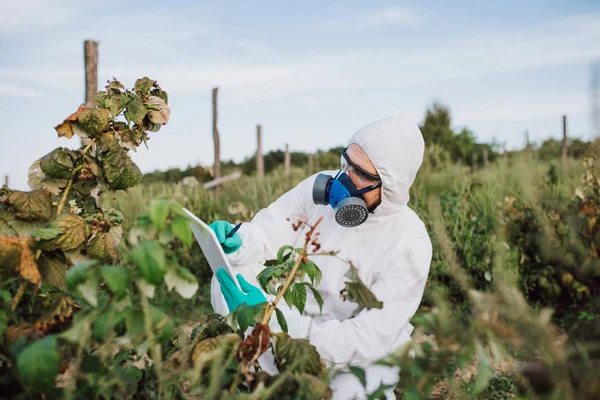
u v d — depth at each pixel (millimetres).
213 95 8570
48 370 1268
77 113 2107
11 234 1889
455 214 6328
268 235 2814
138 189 7230
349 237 2576
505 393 3348
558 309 5316
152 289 1385
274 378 1528
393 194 2459
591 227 4840
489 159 18594
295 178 10180
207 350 1538
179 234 1399
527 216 5469
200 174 8898
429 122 19406
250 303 2006
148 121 2262
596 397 1133
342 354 2227
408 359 1343
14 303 1610
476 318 1296
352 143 2512
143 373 1763
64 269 1900
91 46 5816
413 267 2439
